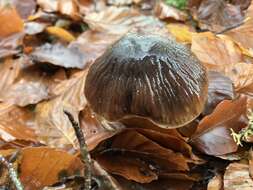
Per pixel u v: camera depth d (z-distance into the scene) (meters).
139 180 0.24
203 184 0.24
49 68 0.31
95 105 0.24
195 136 0.25
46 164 0.23
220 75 0.27
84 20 0.35
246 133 0.25
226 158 0.24
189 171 0.25
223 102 0.25
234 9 0.36
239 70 0.28
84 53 0.32
